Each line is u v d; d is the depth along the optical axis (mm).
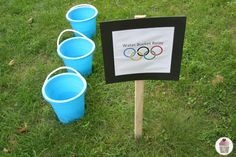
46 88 2402
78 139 2350
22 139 2377
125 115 2484
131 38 1777
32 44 3227
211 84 2625
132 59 1866
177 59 1876
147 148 2264
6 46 3250
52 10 3723
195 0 3588
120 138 2334
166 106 2525
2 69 2992
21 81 2873
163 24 1734
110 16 3490
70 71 2750
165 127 2357
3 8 3822
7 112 2598
